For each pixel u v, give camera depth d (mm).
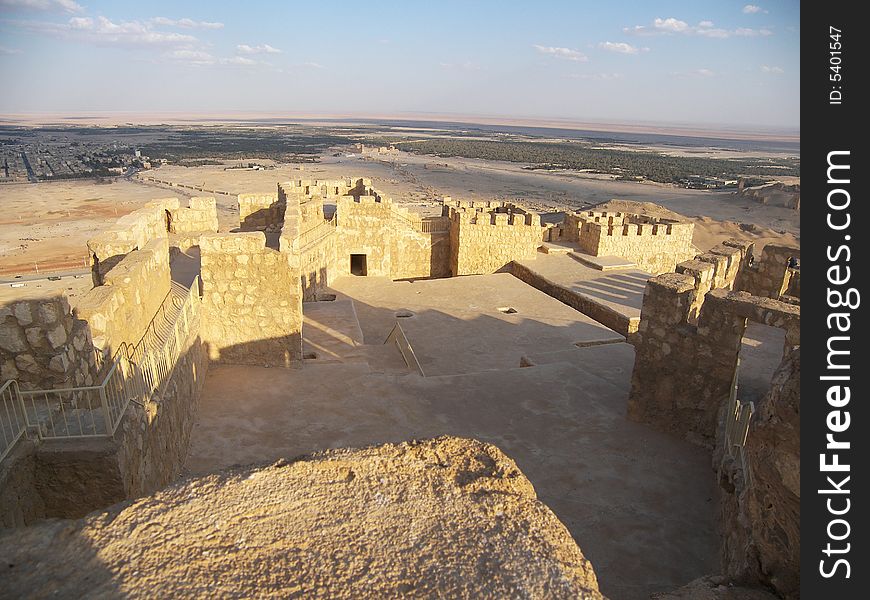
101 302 7059
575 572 3096
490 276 23438
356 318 16781
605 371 12969
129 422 5777
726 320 8781
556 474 8633
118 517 3324
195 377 9898
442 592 2879
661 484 8438
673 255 27344
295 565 3047
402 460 3963
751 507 5258
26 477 5086
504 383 12000
